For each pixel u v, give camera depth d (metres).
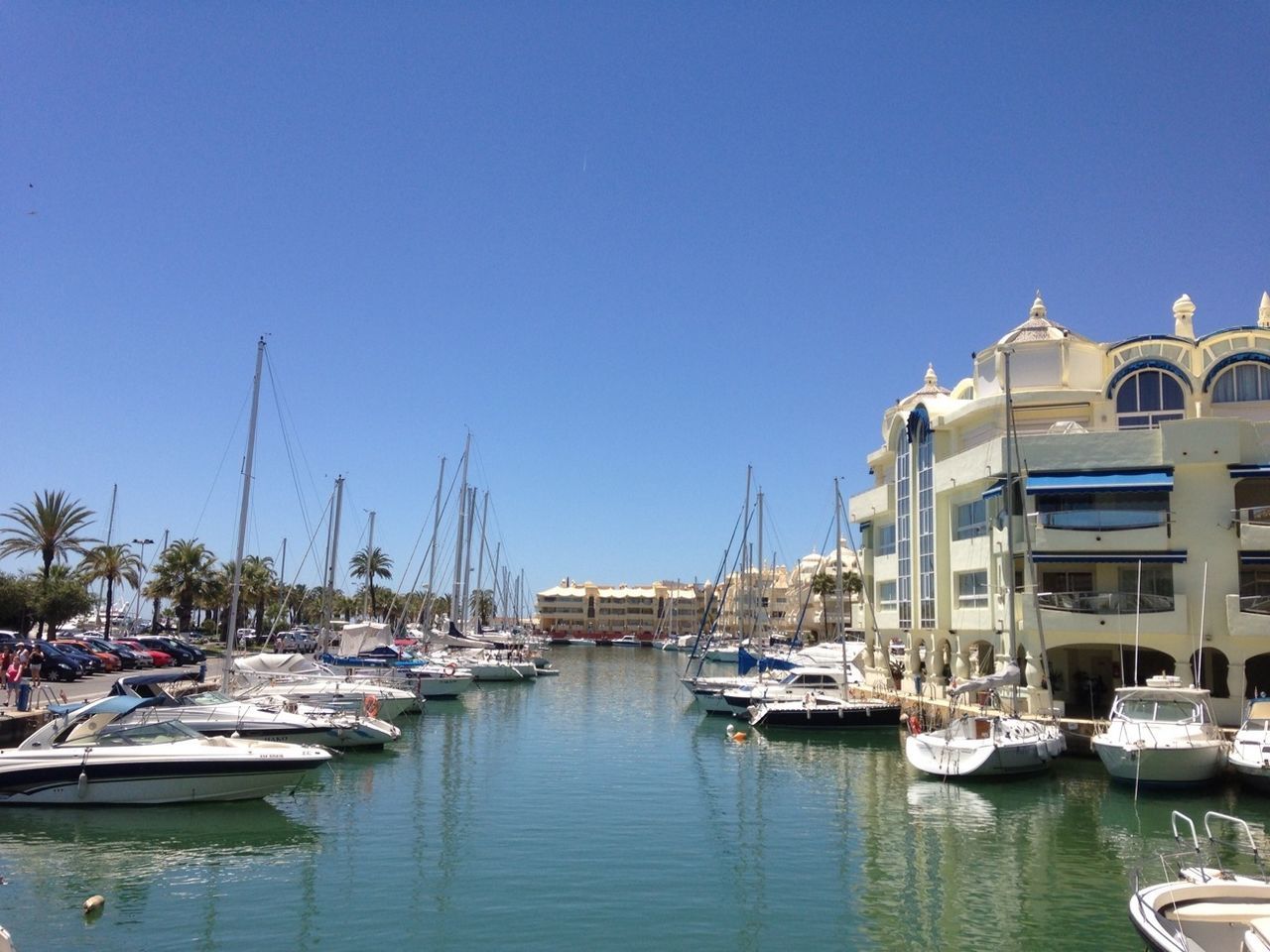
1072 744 34.97
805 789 31.14
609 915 18.31
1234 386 40.84
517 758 37.12
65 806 25.28
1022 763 31.38
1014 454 39.56
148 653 58.19
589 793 30.02
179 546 91.75
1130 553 37.12
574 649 166.38
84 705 28.38
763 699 49.41
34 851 21.97
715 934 17.42
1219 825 25.53
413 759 36.34
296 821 25.30
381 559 143.62
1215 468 36.75
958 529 46.69
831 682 53.28
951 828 25.62
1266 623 34.66
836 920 18.27
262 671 46.28
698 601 176.62
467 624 88.81
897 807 28.23
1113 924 18.16
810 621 127.69
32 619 68.62
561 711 55.53
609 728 47.66
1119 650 42.53
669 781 32.47
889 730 45.81
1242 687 35.41
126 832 23.62
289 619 106.31
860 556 64.38
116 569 80.56
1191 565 36.56
